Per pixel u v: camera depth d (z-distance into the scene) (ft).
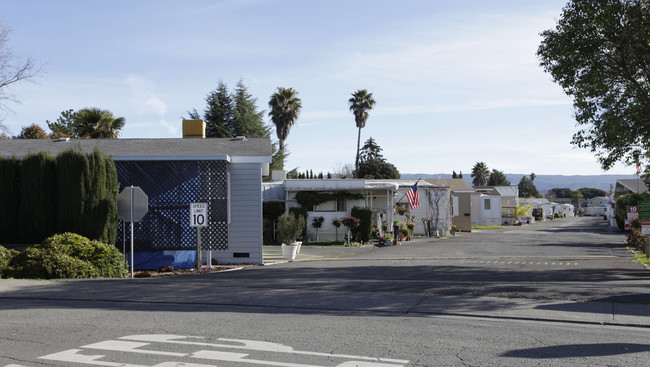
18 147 67.72
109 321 27.61
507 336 24.70
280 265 60.80
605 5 55.88
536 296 35.06
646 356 21.13
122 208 50.37
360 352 21.48
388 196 109.50
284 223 70.54
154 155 58.34
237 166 63.00
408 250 87.30
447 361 20.26
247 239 62.95
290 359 20.27
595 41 56.08
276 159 176.35
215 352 21.22
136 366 19.08
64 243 48.16
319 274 48.70
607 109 61.21
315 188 104.63
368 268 55.06
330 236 105.40
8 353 20.84
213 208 58.95
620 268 54.95
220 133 166.81
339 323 27.55
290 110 179.83
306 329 25.90
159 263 58.18
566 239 117.80
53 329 25.46
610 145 62.54
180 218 58.59
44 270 44.65
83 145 68.59
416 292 37.01
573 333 25.62
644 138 61.77
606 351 21.91
